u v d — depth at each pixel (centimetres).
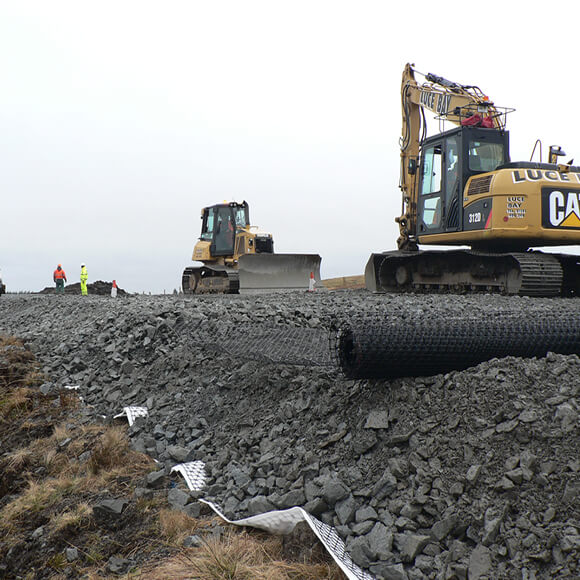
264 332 853
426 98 1627
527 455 389
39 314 1525
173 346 878
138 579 400
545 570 331
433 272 1590
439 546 369
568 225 1312
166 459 583
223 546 415
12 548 480
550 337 518
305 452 497
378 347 481
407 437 450
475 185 1386
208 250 2408
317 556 391
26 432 721
